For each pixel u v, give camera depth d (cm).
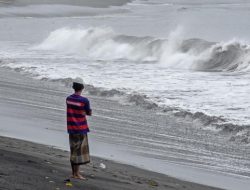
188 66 7269
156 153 3194
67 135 3566
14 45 9506
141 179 2400
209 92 5084
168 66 7281
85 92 5188
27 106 4566
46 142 3262
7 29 12462
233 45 7375
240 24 12700
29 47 9281
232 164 3008
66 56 8238
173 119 4122
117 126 3891
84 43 9050
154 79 5916
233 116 4019
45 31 11981
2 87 5522
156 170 2769
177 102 4594
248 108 4316
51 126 3844
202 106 4419
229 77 6153
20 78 6119
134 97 4781
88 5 18775
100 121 4050
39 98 4941
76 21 14325
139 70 6700
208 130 3791
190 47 7788
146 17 15562
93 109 4494
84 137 2150
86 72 6406
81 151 2138
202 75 6341
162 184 2356
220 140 3534
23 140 3197
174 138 3569
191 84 5572
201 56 7431
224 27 12012
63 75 6134
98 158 2938
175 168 2862
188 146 3369
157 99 4728
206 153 3228
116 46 8669
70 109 2150
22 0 18462
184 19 14488
